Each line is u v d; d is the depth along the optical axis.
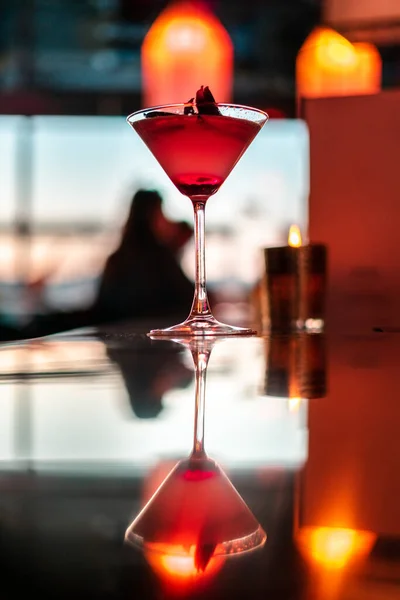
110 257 2.12
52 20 3.47
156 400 0.29
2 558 0.11
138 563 0.10
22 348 0.51
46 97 3.47
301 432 0.22
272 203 3.68
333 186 0.77
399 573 0.10
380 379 0.34
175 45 2.51
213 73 2.54
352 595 0.09
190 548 0.11
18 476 0.16
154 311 2.08
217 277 3.69
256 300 0.90
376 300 0.76
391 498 0.14
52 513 0.13
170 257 2.12
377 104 0.75
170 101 2.55
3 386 0.33
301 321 0.69
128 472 0.17
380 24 1.33
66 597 0.09
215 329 0.60
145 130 0.60
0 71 3.51
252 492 0.15
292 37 3.33
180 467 0.17
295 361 0.41
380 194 0.76
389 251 0.76
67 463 0.18
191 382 0.34
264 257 0.70
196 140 0.58
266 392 0.30
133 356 0.44
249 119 0.60
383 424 0.23
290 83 3.40
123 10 2.91
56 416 0.25
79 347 0.51
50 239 3.81
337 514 0.13
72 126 3.72
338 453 0.19
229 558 0.10
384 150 0.75
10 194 3.78
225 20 3.34
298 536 0.12
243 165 3.66
